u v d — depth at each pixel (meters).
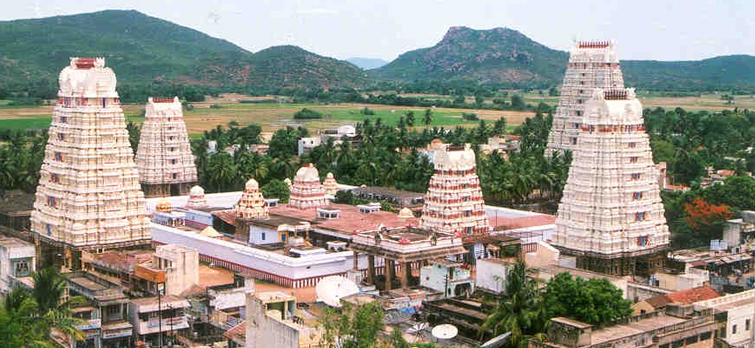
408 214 194.62
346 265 166.88
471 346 110.06
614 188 161.38
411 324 118.81
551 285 113.31
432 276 147.00
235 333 120.00
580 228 162.38
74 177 172.00
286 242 184.00
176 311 130.00
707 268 170.88
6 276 146.62
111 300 125.88
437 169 183.00
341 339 103.25
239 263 172.62
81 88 172.50
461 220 181.88
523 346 105.19
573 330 101.00
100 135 173.12
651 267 167.50
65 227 172.62
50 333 114.44
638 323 111.44
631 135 163.25
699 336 112.00
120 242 175.00
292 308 113.75
